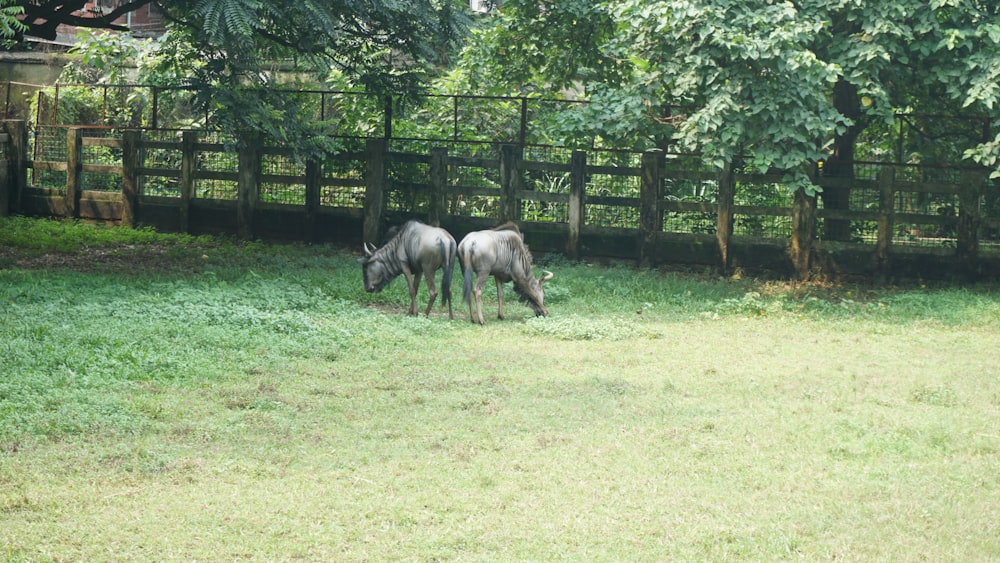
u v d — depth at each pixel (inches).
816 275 722.2
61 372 373.4
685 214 753.0
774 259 729.6
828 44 646.5
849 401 381.4
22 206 903.1
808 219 713.6
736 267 737.0
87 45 1007.0
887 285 707.4
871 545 240.7
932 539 245.3
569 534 245.1
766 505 267.3
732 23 609.9
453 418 345.1
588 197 759.7
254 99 738.2
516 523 251.8
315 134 784.9
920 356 475.2
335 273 665.0
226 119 727.1
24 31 680.4
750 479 287.7
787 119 607.8
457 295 620.7
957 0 600.4
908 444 321.7
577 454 307.9
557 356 455.2
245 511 254.7
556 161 800.3
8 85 949.8
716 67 623.5
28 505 254.2
